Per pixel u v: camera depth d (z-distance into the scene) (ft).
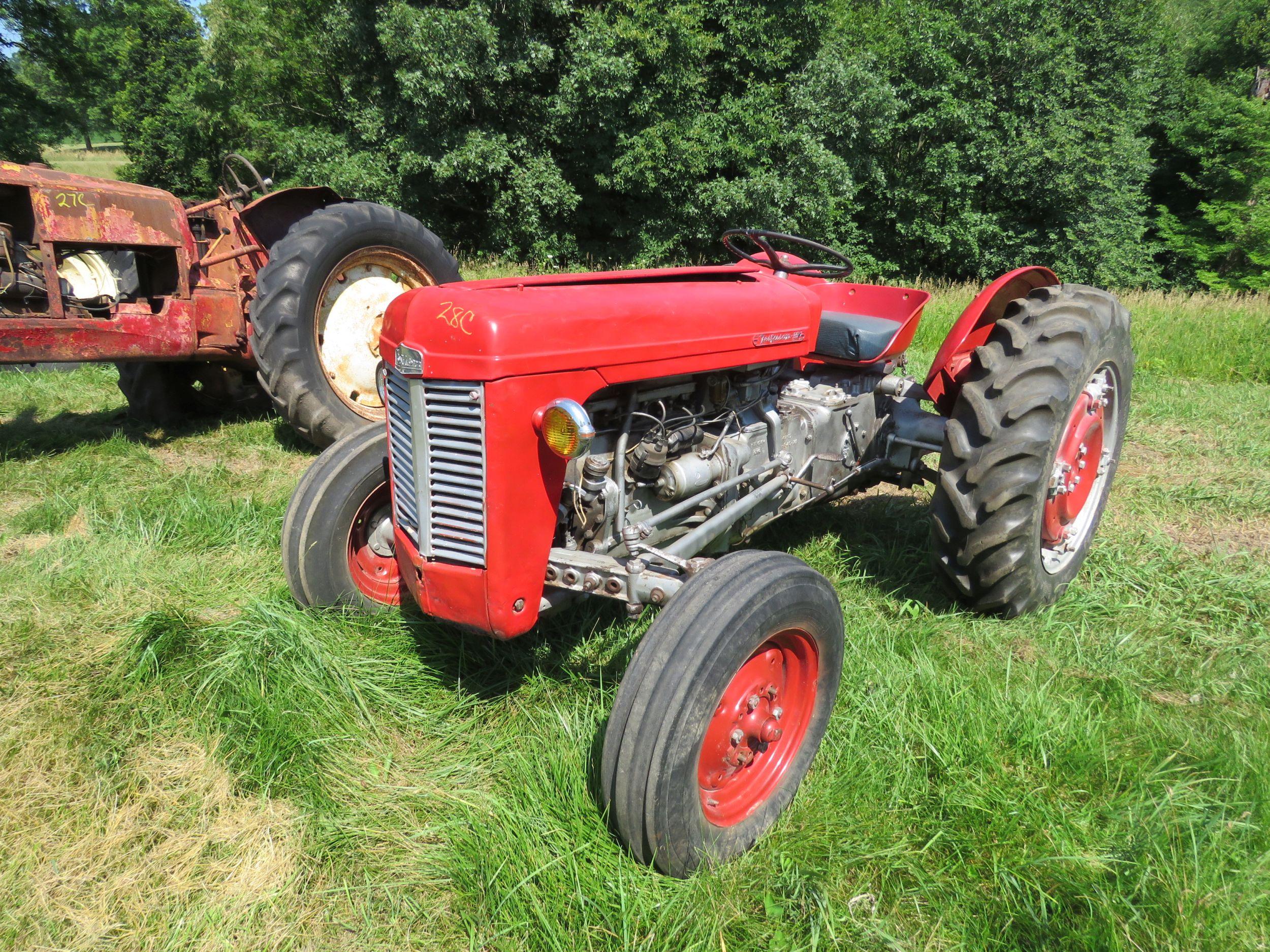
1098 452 10.85
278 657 8.14
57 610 9.57
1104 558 11.69
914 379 12.32
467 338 6.38
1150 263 70.95
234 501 12.71
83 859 6.29
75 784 7.01
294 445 16.72
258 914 5.89
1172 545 12.07
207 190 87.10
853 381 11.43
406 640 8.95
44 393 19.85
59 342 14.16
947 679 8.39
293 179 53.01
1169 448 17.26
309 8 62.95
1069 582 10.64
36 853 6.31
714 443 8.61
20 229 14.55
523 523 6.70
